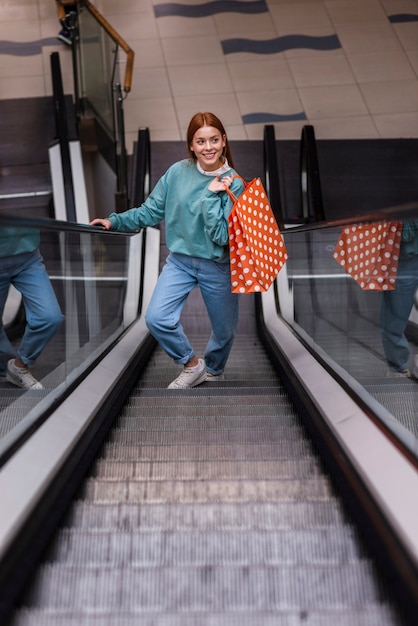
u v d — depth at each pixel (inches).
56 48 395.2
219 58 387.5
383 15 411.2
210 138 133.9
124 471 110.3
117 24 414.3
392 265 109.0
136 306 239.8
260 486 101.7
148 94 366.9
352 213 305.0
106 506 94.7
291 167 324.8
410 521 78.2
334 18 410.9
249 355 212.7
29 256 113.1
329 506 94.5
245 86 369.7
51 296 122.6
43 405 118.0
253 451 118.5
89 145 314.5
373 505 84.2
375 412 113.3
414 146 331.9
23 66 382.3
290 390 147.4
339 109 353.4
